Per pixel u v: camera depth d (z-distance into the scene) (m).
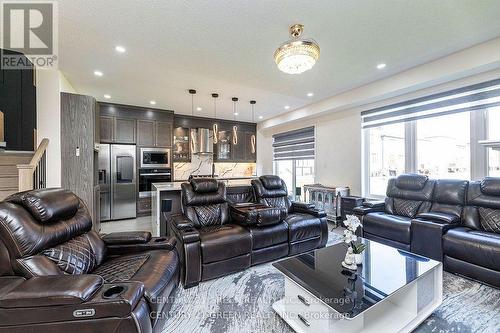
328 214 4.91
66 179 3.43
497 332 1.70
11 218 1.43
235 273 2.68
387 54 2.99
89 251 1.87
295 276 1.80
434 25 2.37
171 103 5.35
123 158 5.47
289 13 2.15
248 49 2.82
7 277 1.37
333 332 1.55
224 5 2.04
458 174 3.46
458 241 2.48
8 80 3.11
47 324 1.15
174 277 1.86
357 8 2.09
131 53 2.91
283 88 4.27
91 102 3.60
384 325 1.68
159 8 2.07
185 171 6.66
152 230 4.20
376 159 4.59
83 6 2.04
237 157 7.44
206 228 2.90
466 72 2.98
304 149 6.13
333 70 3.47
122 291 1.27
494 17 2.24
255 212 2.89
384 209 3.83
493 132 3.11
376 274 1.83
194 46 2.74
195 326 1.80
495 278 2.20
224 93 4.55
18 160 3.00
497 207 2.72
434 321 1.81
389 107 4.15
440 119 3.65
